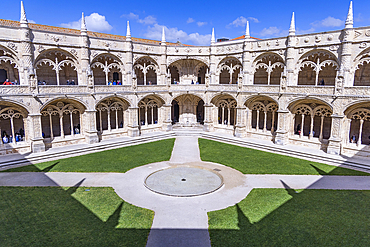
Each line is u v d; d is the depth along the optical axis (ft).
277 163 95.96
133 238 50.11
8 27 95.04
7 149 99.14
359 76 114.42
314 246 47.98
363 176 82.84
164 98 144.05
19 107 100.48
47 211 60.18
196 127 157.28
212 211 60.29
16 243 48.67
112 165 93.04
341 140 101.76
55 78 126.72
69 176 82.07
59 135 128.67
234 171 87.40
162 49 141.49
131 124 132.87
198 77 165.27
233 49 133.90
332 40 102.01
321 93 104.47
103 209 61.05
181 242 48.98
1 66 108.99
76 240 49.52
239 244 48.52
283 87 114.83
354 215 58.80
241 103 130.52
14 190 71.31
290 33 110.93
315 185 75.66
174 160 99.50
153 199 66.28
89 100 115.85
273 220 56.54
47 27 119.44
